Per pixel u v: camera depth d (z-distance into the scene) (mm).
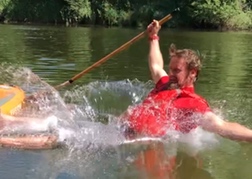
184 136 3797
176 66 3686
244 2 27219
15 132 3846
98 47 12375
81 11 27578
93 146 3643
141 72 7742
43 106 4793
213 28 26344
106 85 6297
